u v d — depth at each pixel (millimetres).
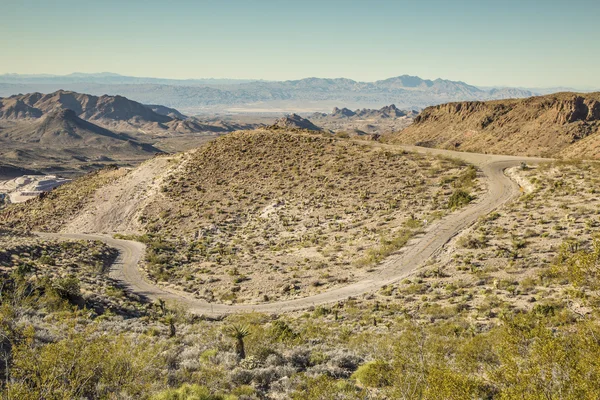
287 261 61156
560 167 72562
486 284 41250
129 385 16703
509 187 70250
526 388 12836
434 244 54781
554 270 16922
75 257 64938
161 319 38719
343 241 64312
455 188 74812
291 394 18812
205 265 64750
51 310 34156
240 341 24969
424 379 15828
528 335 14438
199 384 19359
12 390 13672
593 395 11828
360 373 20453
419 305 39531
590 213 51875
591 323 14133
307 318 40500
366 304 42625
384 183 82188
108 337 21562
